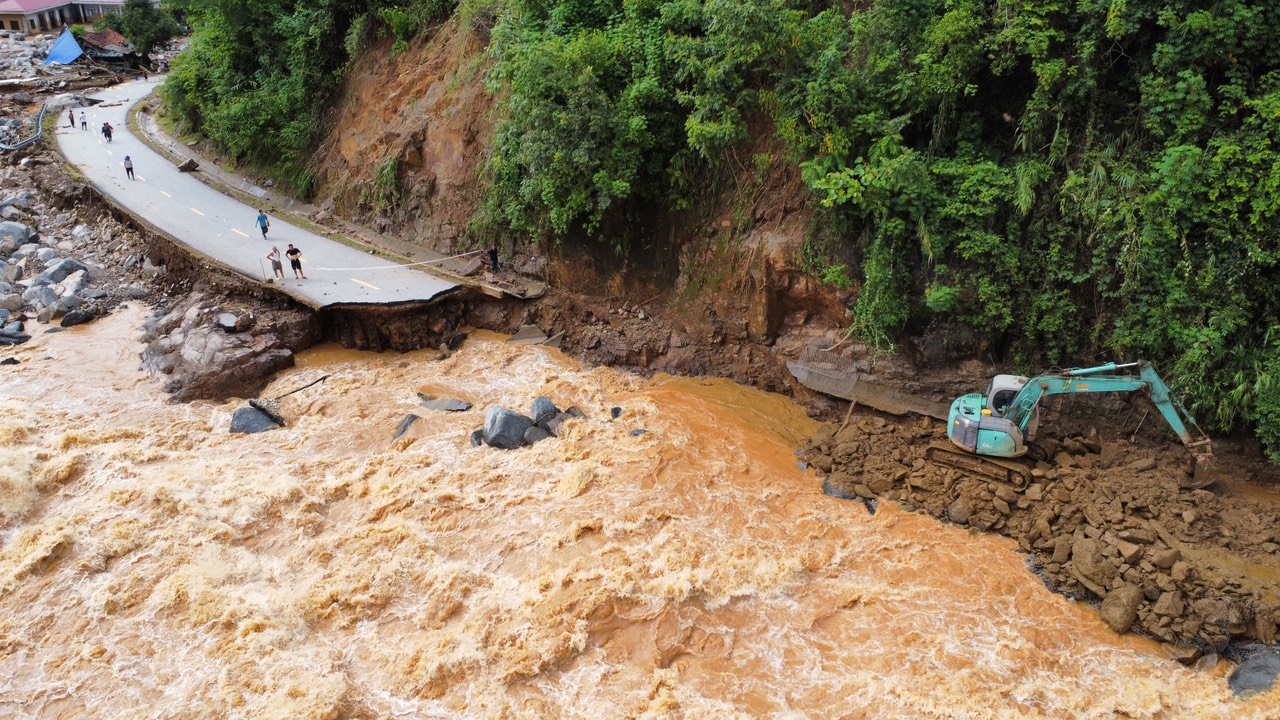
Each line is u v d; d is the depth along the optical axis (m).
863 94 22.12
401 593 16.81
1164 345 19.00
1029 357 20.91
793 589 16.81
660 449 21.02
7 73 56.25
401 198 32.41
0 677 15.09
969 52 20.56
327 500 19.77
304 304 26.41
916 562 17.45
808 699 14.49
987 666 14.94
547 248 28.20
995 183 20.53
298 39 35.78
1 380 24.91
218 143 40.59
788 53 22.66
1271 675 14.18
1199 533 16.88
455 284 28.20
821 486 20.14
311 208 35.56
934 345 21.69
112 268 32.44
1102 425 20.05
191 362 25.16
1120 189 19.39
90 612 16.45
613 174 25.17
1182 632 15.22
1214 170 18.17
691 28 25.23
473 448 21.47
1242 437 18.56
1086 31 19.91
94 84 56.62
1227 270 18.25
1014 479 18.94
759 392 24.14
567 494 19.36
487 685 14.70
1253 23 17.94
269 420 23.03
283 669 15.07
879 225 21.52
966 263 21.12
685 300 25.89
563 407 23.41
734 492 19.61
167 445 21.88
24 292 30.28
